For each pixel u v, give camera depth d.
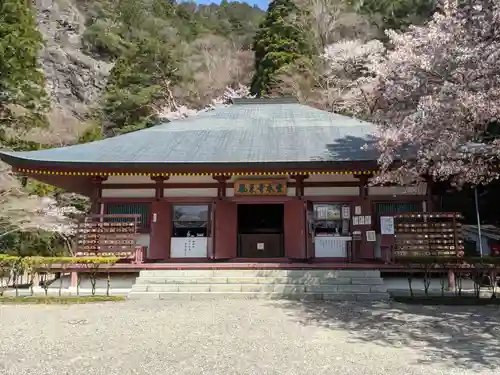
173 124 18.22
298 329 7.66
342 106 31.30
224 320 8.43
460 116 8.81
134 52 41.78
